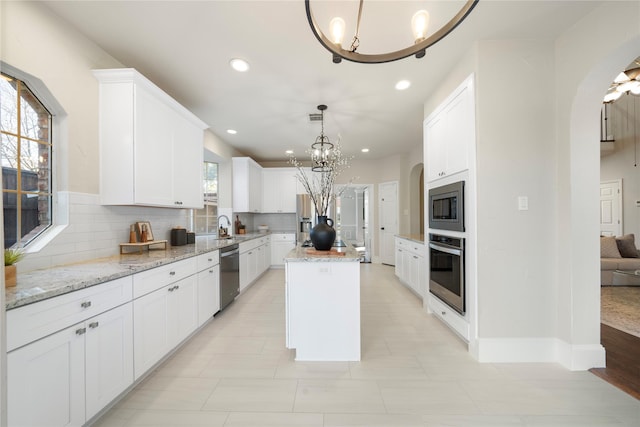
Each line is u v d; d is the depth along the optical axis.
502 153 2.12
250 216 6.25
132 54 2.23
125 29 1.93
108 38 2.03
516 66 2.11
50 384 1.20
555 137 2.11
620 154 5.60
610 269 4.05
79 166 1.96
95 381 1.43
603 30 1.75
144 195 2.23
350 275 2.16
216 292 3.04
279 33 1.99
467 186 2.25
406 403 1.64
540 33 2.04
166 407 1.60
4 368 1.01
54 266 1.76
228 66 2.43
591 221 1.99
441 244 2.69
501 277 2.12
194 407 1.60
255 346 2.38
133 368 1.71
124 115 2.13
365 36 2.04
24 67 1.59
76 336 1.33
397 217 6.05
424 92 2.95
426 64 2.42
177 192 2.72
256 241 4.78
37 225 1.77
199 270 2.63
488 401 1.65
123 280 1.64
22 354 1.09
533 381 1.85
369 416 1.53
